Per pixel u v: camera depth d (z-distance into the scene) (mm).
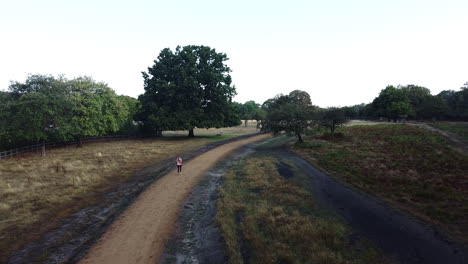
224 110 45250
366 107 86812
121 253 8562
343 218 10648
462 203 11352
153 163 23094
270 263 7621
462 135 31719
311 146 29625
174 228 10445
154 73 45344
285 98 68750
